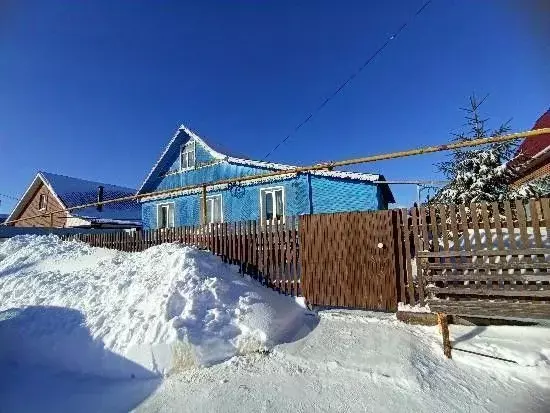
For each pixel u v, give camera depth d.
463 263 4.77
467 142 5.75
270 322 5.35
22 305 6.47
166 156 19.52
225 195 16.69
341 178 13.43
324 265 6.46
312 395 3.66
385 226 5.96
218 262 7.39
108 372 4.48
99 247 11.72
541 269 4.46
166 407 3.66
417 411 3.27
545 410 3.17
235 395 3.77
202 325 4.97
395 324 5.39
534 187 9.59
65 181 29.12
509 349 4.18
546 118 10.47
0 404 3.92
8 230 16.38
